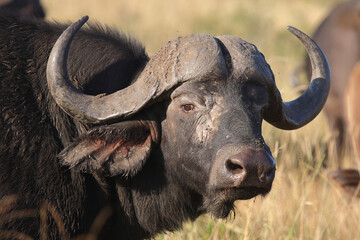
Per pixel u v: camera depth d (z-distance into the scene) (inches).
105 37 685.9
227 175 564.1
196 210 674.8
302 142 1067.3
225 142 578.2
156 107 632.4
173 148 624.1
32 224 607.8
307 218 899.4
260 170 553.9
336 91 1380.4
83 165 609.6
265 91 619.8
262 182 558.6
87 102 611.2
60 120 639.1
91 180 650.8
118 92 621.3
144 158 627.2
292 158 1027.3
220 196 589.3
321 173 1028.5
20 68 637.3
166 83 605.3
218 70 598.5
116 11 2815.0
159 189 658.2
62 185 623.8
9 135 608.4
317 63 701.3
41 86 639.1
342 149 1267.2
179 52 611.8
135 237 693.3
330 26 1459.2
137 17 2800.2
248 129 580.7
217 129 589.3
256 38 2463.1
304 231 859.4
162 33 2439.7
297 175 967.0
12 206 596.7
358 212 909.2
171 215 669.3
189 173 618.8
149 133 631.8
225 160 566.6
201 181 610.5
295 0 3491.6
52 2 2524.6
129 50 687.7
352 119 1174.3
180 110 609.3
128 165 624.7
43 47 658.2
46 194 613.9
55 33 672.4
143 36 2320.4
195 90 599.8
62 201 624.1
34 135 618.2
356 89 1191.6
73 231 636.1
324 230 873.5
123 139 624.7
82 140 608.7
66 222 628.4
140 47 704.4
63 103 604.7
